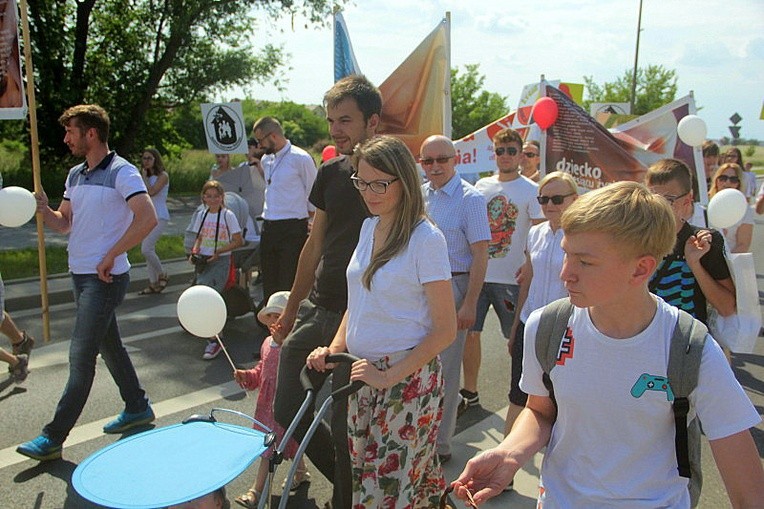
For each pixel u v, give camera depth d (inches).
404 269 96.1
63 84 762.8
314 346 121.4
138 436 77.8
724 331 122.1
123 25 813.9
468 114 1069.1
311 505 139.7
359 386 93.5
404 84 237.5
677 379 62.6
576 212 62.8
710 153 304.3
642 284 63.3
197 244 253.8
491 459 70.2
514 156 191.2
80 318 156.1
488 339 272.4
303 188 244.2
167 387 206.7
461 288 155.3
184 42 816.9
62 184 786.8
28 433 169.8
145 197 157.8
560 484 70.4
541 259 143.4
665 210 61.9
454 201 153.9
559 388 68.4
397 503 100.6
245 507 136.8
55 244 454.6
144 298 327.0
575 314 68.4
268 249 248.4
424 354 95.8
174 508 74.8
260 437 78.7
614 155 247.9
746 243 241.4
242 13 832.9
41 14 733.9
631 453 65.7
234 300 261.7
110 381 207.3
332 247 121.6
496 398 203.5
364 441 101.5
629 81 1279.5
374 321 98.7
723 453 62.5
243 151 349.7
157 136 903.7
